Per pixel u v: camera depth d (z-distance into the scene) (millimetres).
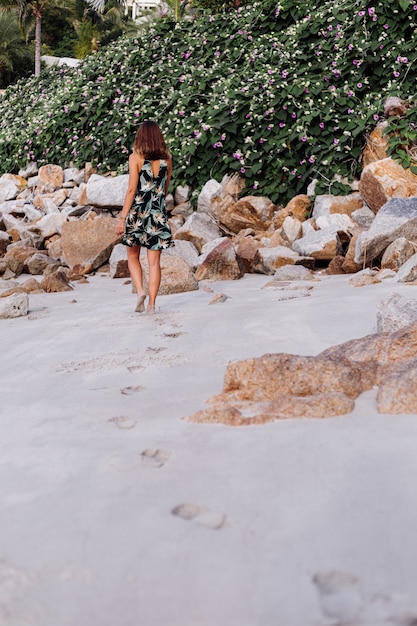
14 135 15812
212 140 11398
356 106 10766
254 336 4430
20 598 1538
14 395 3420
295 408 2744
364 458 2240
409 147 9828
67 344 4680
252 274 8555
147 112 13359
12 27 46031
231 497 2012
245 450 2379
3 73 47656
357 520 1823
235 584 1543
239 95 11664
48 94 16938
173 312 5691
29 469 2342
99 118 14250
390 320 3816
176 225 10859
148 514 1928
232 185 11141
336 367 3008
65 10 52719
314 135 10828
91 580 1602
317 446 2371
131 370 3783
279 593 1497
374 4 11352
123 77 14633
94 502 2031
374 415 2688
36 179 14445
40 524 1908
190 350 4188
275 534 1770
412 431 2469
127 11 62312
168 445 2488
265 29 13492
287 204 10656
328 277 7613
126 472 2246
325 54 11812
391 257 7207
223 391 3135
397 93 10523
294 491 2025
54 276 8070
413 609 1417
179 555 1689
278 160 10898
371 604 1443
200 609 1454
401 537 1724
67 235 10289
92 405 3125
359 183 9664
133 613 1456
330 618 1398
